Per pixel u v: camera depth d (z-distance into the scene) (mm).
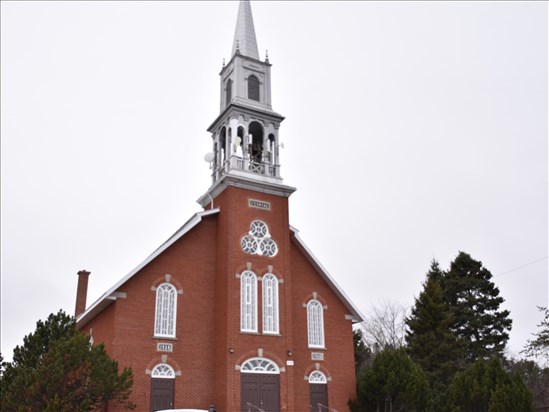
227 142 31797
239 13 36094
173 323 27906
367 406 30688
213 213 30547
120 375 23516
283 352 28734
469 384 29078
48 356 20953
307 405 29859
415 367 30422
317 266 32750
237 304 28203
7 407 20578
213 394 27750
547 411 39719
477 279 48875
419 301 46000
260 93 33344
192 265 29422
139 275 27719
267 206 30938
